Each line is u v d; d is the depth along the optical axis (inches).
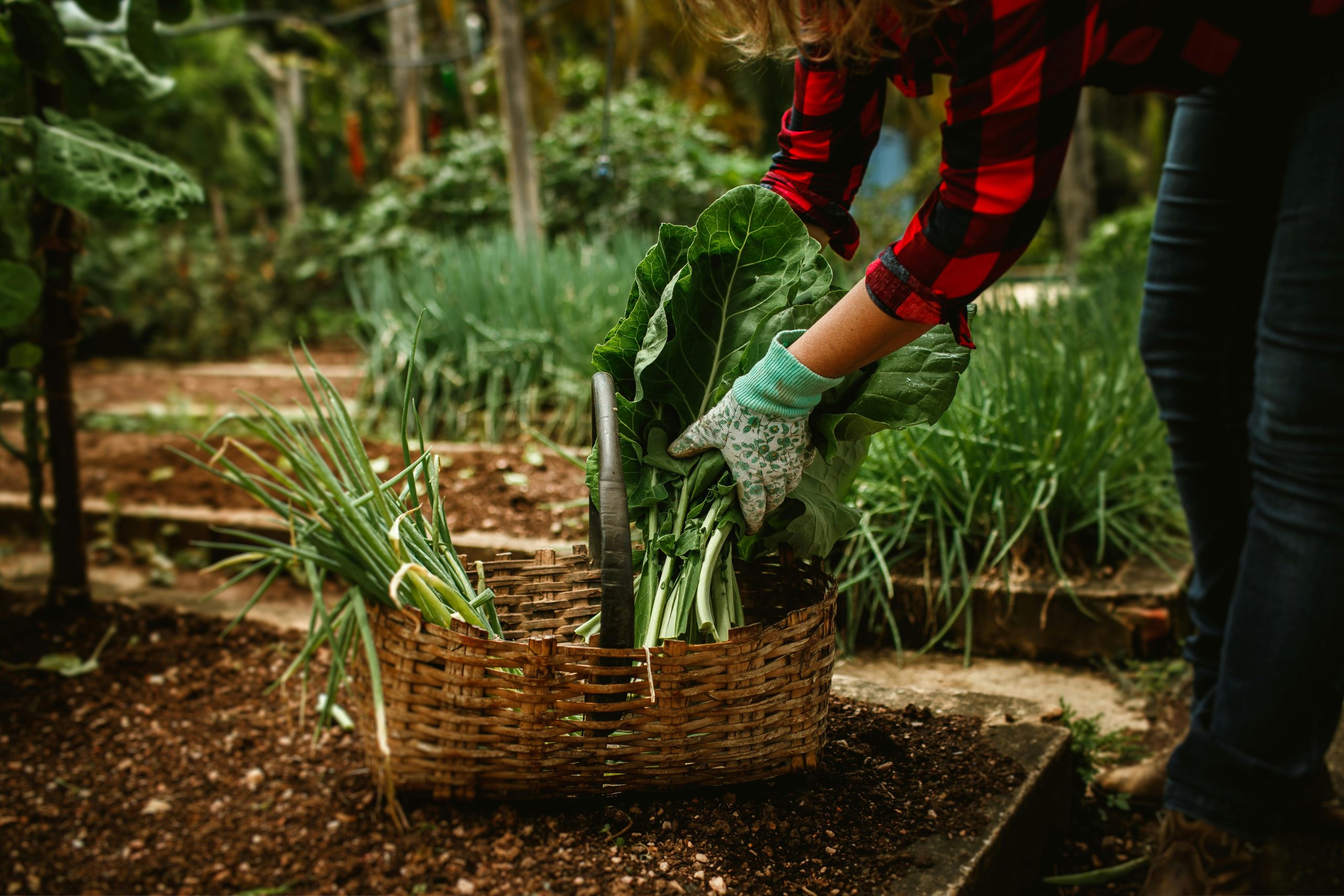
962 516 101.1
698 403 60.9
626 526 50.8
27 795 67.5
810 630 55.0
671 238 60.7
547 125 365.4
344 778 67.3
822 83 58.1
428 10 529.7
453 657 52.0
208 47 543.5
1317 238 51.6
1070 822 71.6
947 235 44.5
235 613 98.1
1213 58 50.5
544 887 50.1
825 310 58.7
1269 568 54.9
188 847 60.3
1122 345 125.4
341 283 343.6
